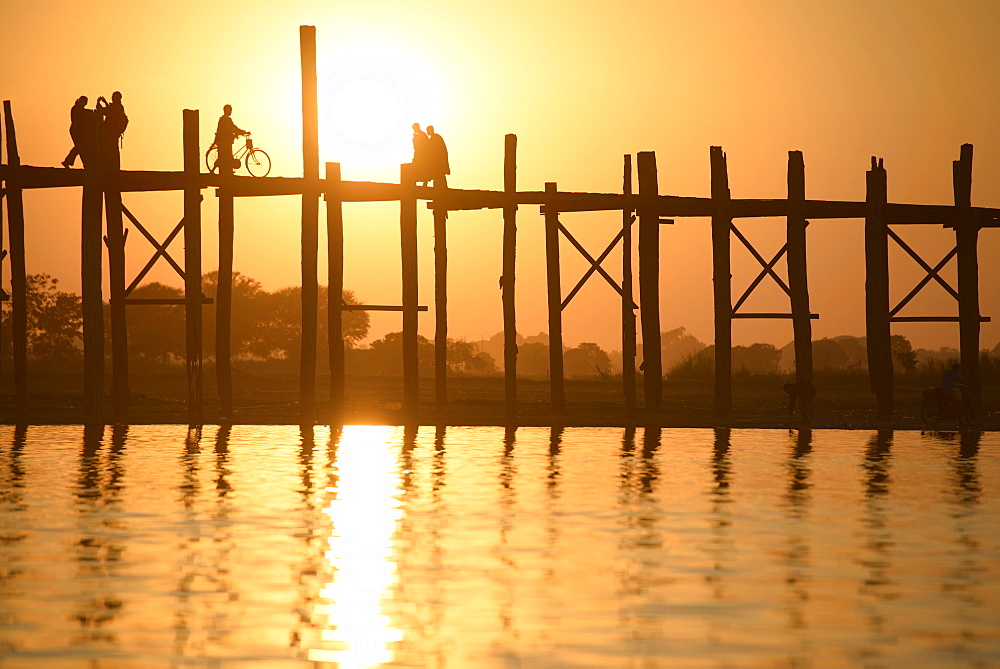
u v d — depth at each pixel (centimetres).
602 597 2044
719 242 6638
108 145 6094
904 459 4488
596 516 2956
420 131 6469
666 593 2078
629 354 7144
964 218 6875
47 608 1941
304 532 2681
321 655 1686
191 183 6128
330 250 6462
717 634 1805
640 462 4312
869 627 1848
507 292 6550
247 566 2289
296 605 1975
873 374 6838
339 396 6525
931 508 3122
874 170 6781
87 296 6006
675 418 6725
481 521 2864
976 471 4047
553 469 4047
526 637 1784
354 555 2409
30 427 5938
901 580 2192
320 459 4344
